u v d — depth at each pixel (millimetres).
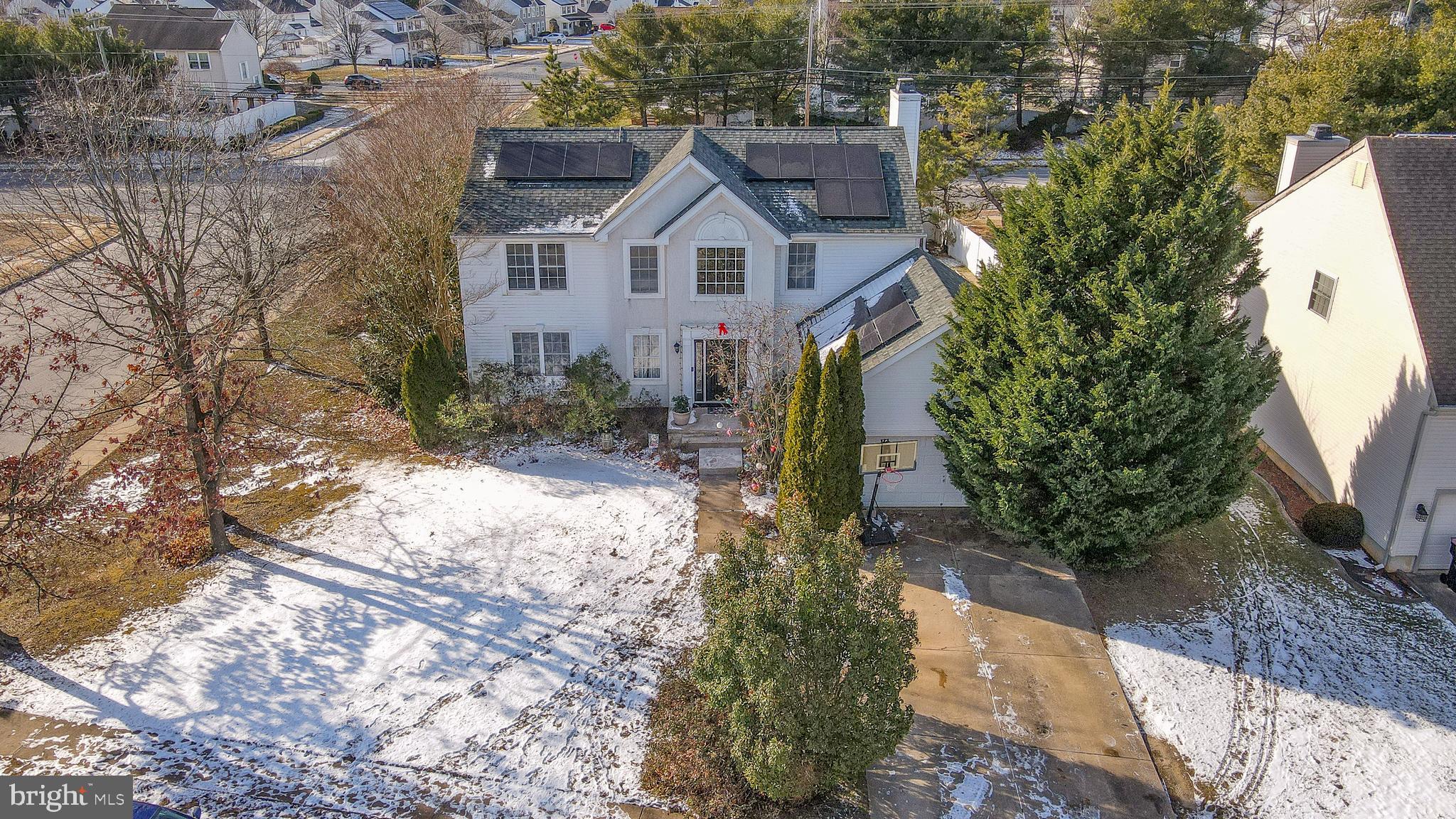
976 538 21703
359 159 36344
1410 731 16172
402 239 28391
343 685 17094
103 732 15906
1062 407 18094
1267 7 74125
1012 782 15070
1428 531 20422
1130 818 14422
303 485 24016
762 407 23328
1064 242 18766
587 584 19906
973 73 58812
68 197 26266
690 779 15109
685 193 25359
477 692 16953
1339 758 15641
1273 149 37531
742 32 56781
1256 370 18969
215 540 20875
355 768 15359
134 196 19844
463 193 27109
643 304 26641
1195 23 59062
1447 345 19531
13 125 54156
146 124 23125
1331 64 36500
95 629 18516
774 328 24734
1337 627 18859
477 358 27734
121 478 20312
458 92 44875
